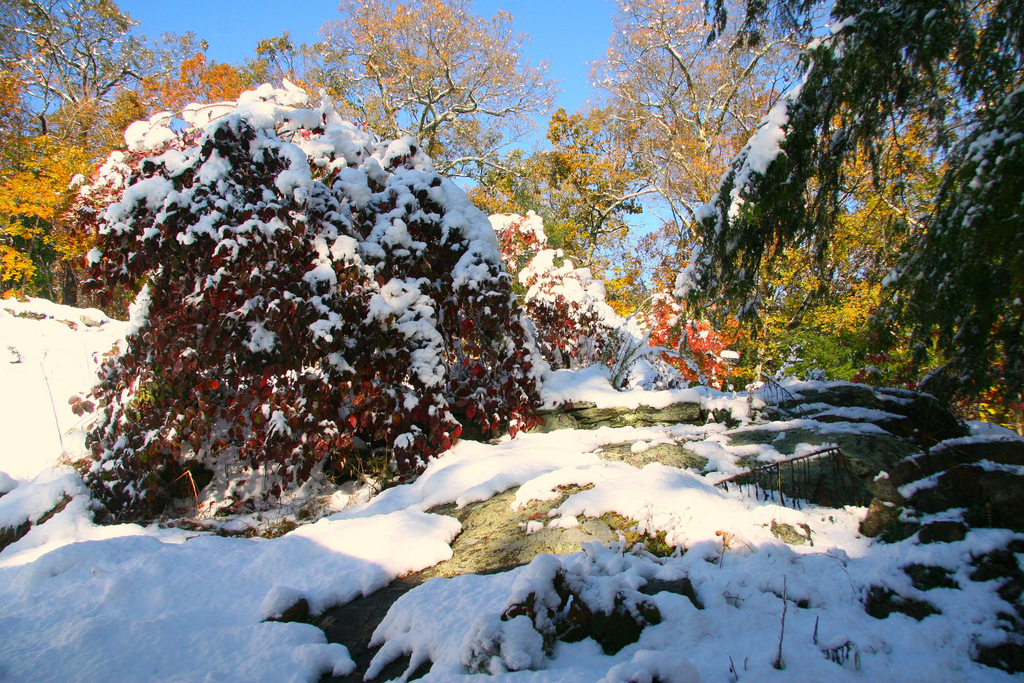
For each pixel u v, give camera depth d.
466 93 28.03
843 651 2.64
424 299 5.81
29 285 14.05
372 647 3.20
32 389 7.65
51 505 5.33
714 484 4.56
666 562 3.51
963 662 2.59
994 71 3.91
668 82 24.23
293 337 5.08
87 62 27.20
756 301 4.88
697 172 21.00
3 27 23.58
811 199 4.64
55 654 3.17
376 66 27.33
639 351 8.00
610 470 4.67
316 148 6.01
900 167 4.71
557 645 2.79
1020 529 3.10
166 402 5.67
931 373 5.32
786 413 6.62
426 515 4.49
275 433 5.42
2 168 13.56
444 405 5.77
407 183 6.17
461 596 3.24
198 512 5.68
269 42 27.09
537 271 8.69
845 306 11.45
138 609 3.81
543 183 26.70
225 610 3.81
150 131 6.20
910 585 3.04
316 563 4.07
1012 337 4.24
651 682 2.24
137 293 5.56
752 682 2.40
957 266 3.70
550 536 3.92
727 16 4.91
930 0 3.77
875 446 4.93
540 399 6.86
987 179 3.48
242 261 5.08
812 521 3.96
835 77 4.02
